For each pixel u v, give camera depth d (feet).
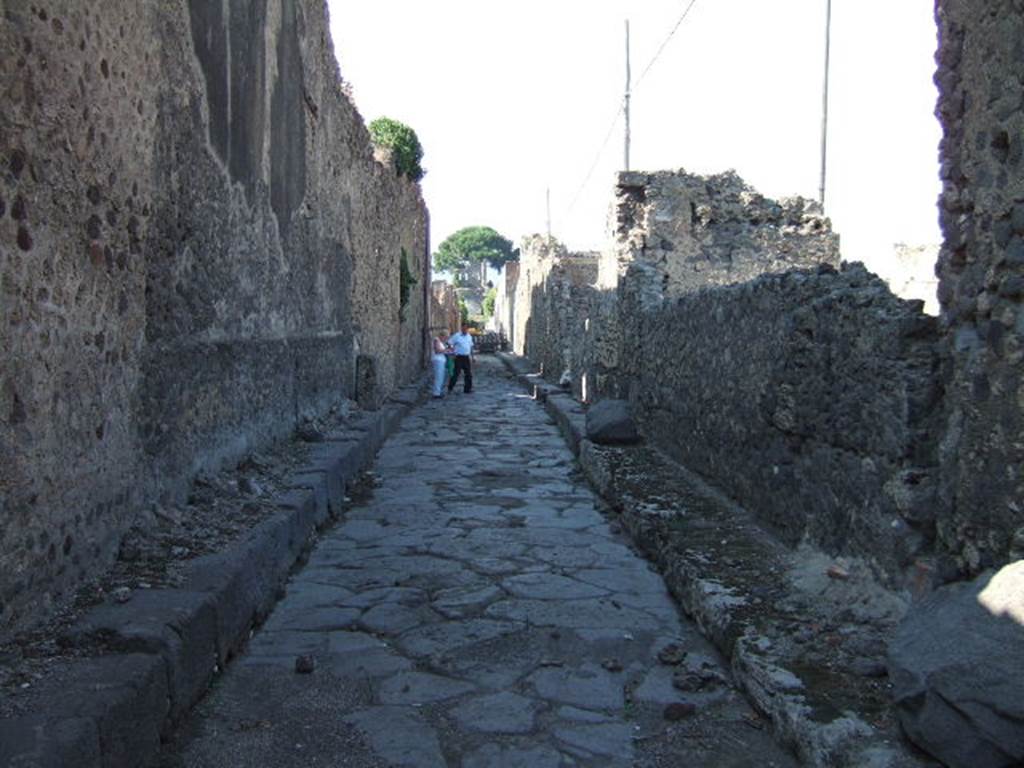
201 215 17.65
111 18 12.94
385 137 57.36
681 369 25.00
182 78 16.38
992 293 10.07
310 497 19.36
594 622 14.65
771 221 37.55
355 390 38.63
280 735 10.63
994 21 9.93
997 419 9.93
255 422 22.27
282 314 25.35
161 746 10.04
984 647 8.42
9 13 9.86
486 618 14.84
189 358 16.92
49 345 10.89
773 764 9.93
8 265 9.84
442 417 46.42
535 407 52.08
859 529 13.19
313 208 29.55
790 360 15.96
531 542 19.98
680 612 15.16
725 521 18.54
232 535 15.03
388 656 13.19
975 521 10.36
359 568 17.87
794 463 16.01
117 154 13.21
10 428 9.89
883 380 12.37
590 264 78.43
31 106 10.38
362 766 9.95
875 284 13.56
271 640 13.78
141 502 14.34
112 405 13.05
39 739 7.72
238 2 20.25
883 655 10.98
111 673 9.29
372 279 43.60
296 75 26.71
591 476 27.14
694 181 37.29
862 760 8.71
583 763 10.04
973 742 8.07
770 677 10.72
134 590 11.81
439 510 23.49
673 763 10.03
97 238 12.46
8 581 9.87
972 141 10.48
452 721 11.07
